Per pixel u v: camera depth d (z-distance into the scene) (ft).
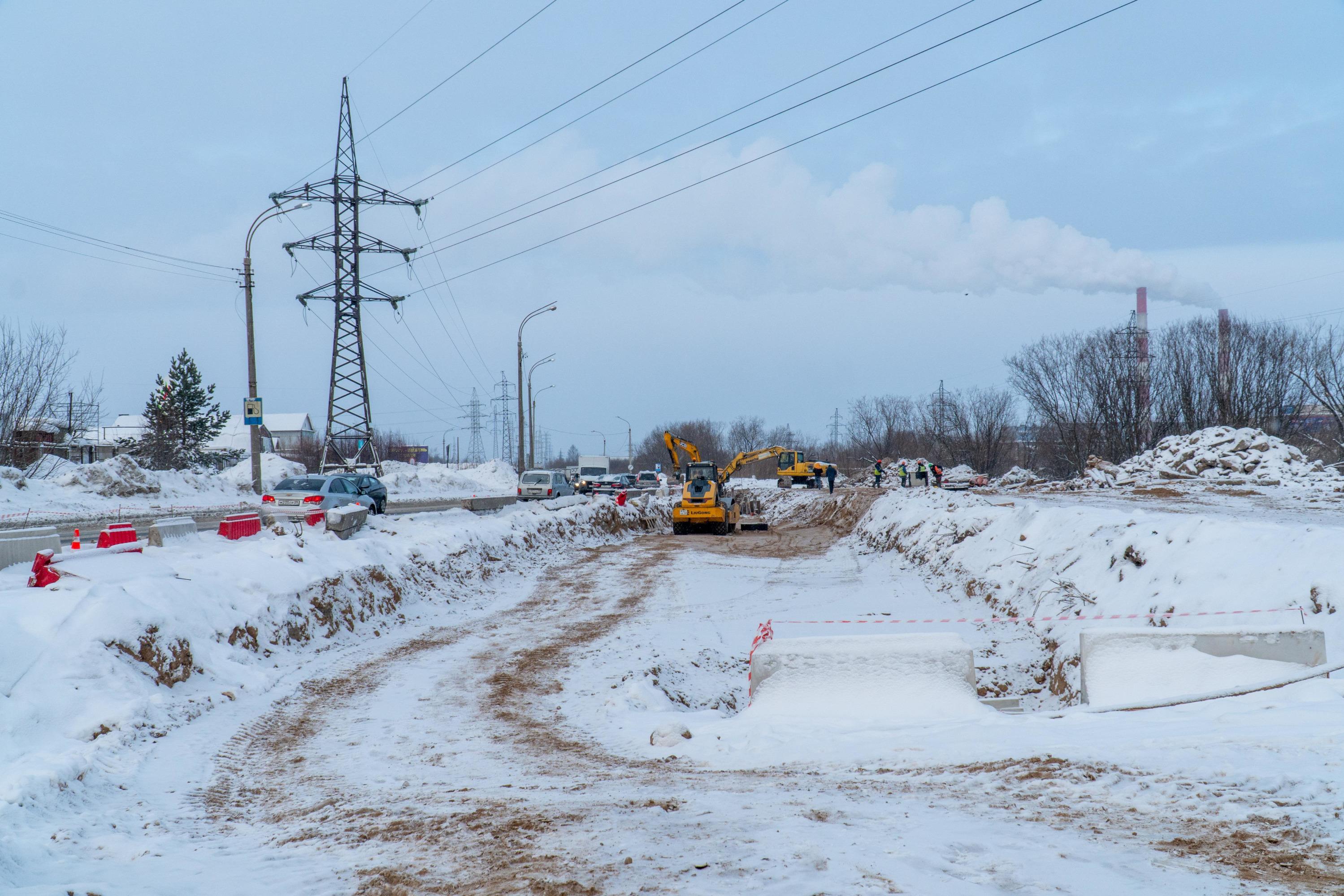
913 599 66.39
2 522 83.41
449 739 30.58
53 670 30.35
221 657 37.91
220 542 59.11
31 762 24.04
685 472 134.10
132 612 34.47
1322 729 21.53
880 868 14.03
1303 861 13.73
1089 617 47.11
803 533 126.62
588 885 13.99
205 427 245.04
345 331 136.56
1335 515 69.26
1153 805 17.02
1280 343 189.37
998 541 68.13
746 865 14.51
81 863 17.72
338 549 56.29
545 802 20.88
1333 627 33.94
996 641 51.06
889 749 25.30
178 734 29.71
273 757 28.19
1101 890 12.84
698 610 61.98
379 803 22.17
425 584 62.13
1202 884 12.96
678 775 24.56
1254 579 40.22
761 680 33.27
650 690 38.93
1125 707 28.40
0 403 116.88
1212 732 22.48
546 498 144.46
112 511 98.68
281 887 15.35
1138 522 52.44
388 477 178.50
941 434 270.26
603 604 63.82
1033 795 18.54
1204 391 193.36
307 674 40.06
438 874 15.58
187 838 19.89
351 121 136.05
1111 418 204.44
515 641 49.83
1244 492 100.12
